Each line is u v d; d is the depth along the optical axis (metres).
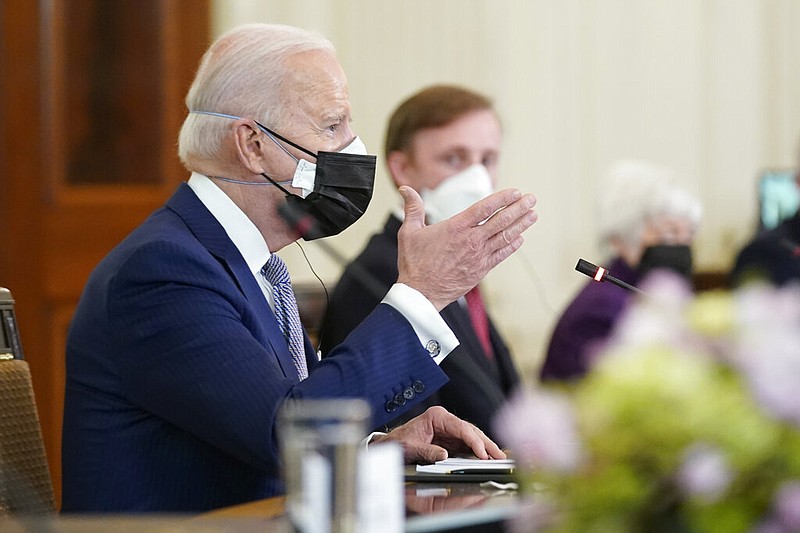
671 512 3.20
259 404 6.41
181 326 6.60
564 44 19.02
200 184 7.32
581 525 3.25
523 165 18.67
